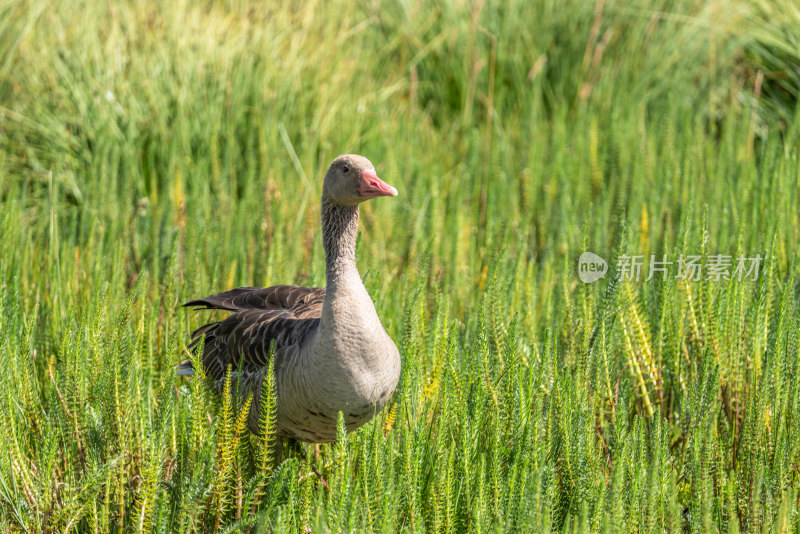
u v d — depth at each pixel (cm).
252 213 1291
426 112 1789
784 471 744
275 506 706
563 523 721
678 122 1619
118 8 1648
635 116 1585
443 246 1219
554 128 1585
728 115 1578
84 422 764
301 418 768
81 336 807
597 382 816
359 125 1596
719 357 887
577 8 1800
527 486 668
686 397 857
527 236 1299
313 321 770
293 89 1563
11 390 805
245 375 810
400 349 876
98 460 741
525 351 913
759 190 1212
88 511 703
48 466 712
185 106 1470
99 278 1013
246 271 1159
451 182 1477
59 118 1478
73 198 1440
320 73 1619
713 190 1276
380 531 667
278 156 1398
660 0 1792
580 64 1786
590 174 1429
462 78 1808
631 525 676
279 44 1642
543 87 1808
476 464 723
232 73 1526
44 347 964
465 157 1563
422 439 722
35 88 1518
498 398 801
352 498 657
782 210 1142
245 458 767
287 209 1287
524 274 1052
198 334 912
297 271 1184
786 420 807
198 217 1227
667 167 1334
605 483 725
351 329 729
